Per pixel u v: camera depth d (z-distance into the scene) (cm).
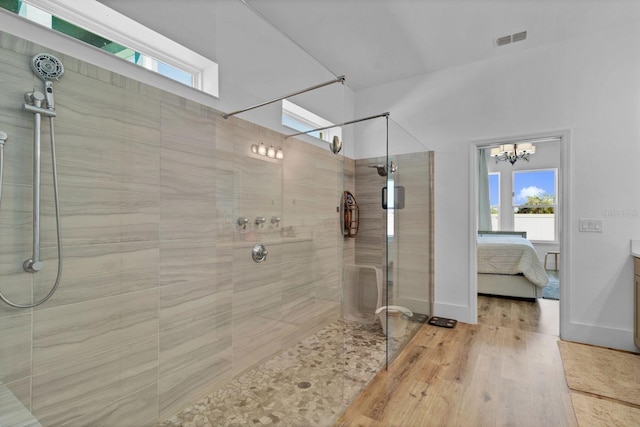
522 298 423
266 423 163
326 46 296
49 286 117
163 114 156
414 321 291
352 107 390
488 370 223
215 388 168
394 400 188
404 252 272
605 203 264
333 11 245
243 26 194
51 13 134
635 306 250
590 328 267
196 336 165
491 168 666
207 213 172
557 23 260
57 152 119
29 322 112
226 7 187
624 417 170
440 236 337
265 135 194
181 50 171
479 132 321
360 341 275
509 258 412
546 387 201
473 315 319
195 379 164
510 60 307
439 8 242
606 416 171
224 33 185
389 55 312
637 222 254
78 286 126
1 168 105
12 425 79
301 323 207
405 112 362
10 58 108
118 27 152
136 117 146
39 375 115
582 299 271
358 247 328
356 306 326
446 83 339
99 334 132
